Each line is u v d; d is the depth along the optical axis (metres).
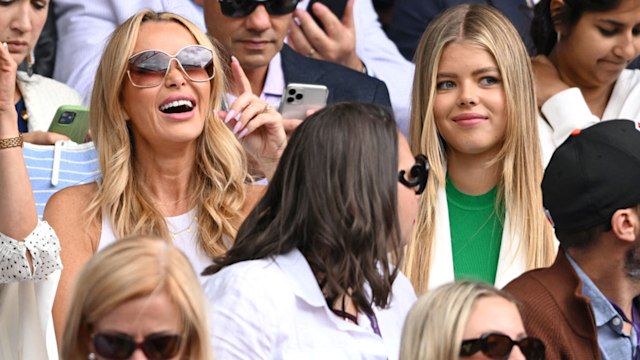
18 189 18.81
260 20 23.92
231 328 15.81
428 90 21.92
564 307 17.70
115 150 20.03
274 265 16.22
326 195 16.11
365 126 16.27
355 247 16.11
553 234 21.92
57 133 22.17
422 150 21.95
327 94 21.98
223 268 16.42
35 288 19.08
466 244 21.80
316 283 16.22
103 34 27.02
